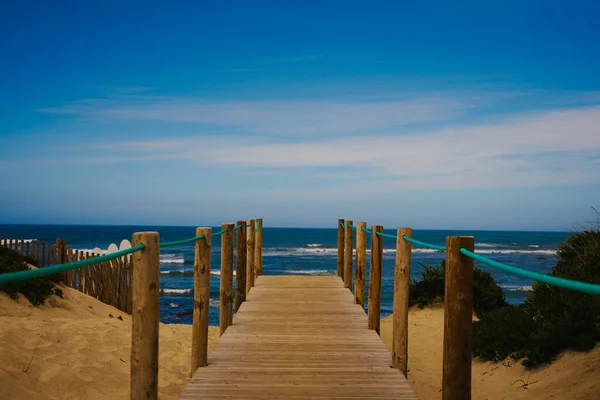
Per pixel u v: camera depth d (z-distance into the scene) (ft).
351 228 35.01
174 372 23.26
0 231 432.25
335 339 21.11
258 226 41.50
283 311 27.14
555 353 20.01
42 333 23.54
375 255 23.04
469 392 10.80
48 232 409.69
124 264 45.80
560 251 27.91
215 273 122.42
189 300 75.92
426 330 31.73
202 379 15.81
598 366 17.52
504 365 21.39
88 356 22.15
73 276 43.45
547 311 21.74
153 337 10.73
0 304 31.96
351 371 16.74
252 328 23.15
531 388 18.30
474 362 23.39
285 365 17.39
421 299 36.58
